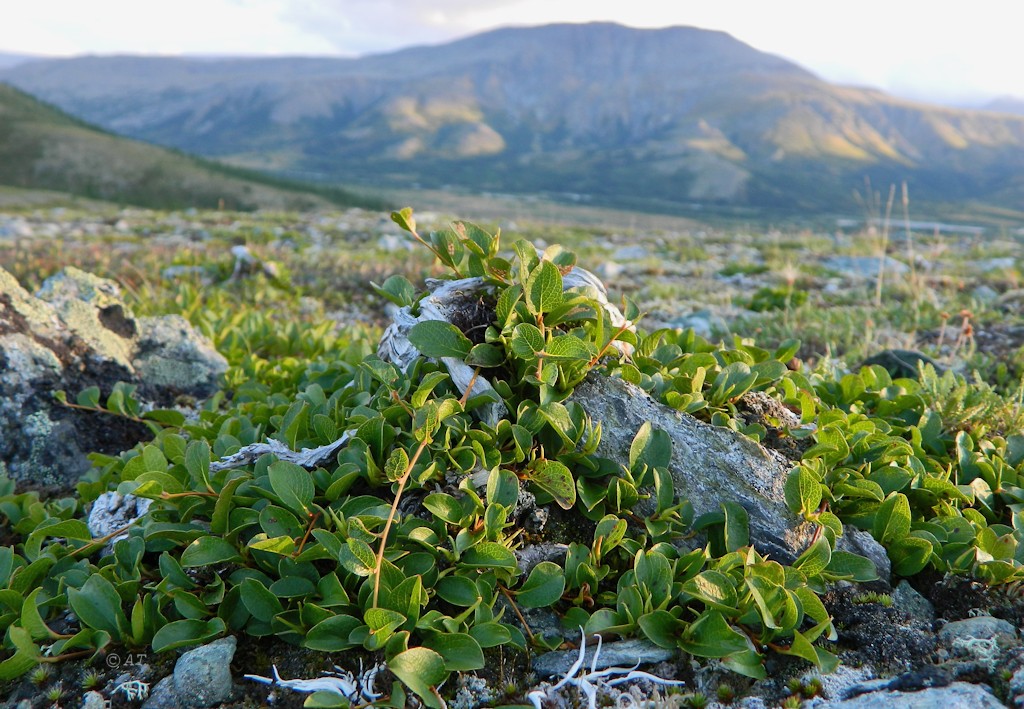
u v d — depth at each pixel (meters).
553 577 0.27
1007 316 0.80
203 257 1.14
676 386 0.34
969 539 0.30
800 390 0.36
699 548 0.29
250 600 0.25
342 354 0.48
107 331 0.48
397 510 0.28
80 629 0.27
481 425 0.30
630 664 0.25
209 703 0.24
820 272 1.24
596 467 0.30
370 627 0.24
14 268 0.98
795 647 0.24
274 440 0.34
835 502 0.31
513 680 0.25
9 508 0.35
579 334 0.32
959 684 0.23
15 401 0.42
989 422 0.39
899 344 0.70
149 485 0.28
